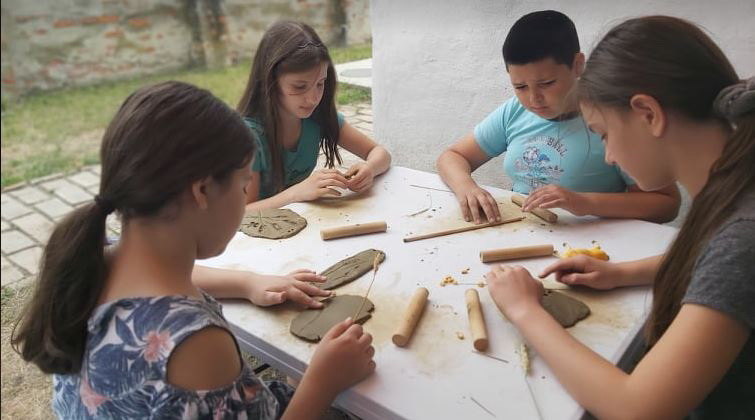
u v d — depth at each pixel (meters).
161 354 0.76
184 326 0.77
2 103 6.46
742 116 0.79
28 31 6.52
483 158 1.96
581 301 1.09
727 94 0.79
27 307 0.86
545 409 0.85
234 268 1.29
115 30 6.92
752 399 0.89
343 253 1.33
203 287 1.17
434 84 2.51
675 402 0.79
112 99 6.48
